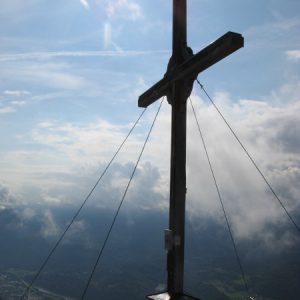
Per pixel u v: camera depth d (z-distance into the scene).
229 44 4.51
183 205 5.59
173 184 5.59
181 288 5.42
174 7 5.86
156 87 6.24
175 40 5.82
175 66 5.73
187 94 5.63
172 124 5.71
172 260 5.45
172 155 5.66
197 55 5.12
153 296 5.32
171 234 5.45
